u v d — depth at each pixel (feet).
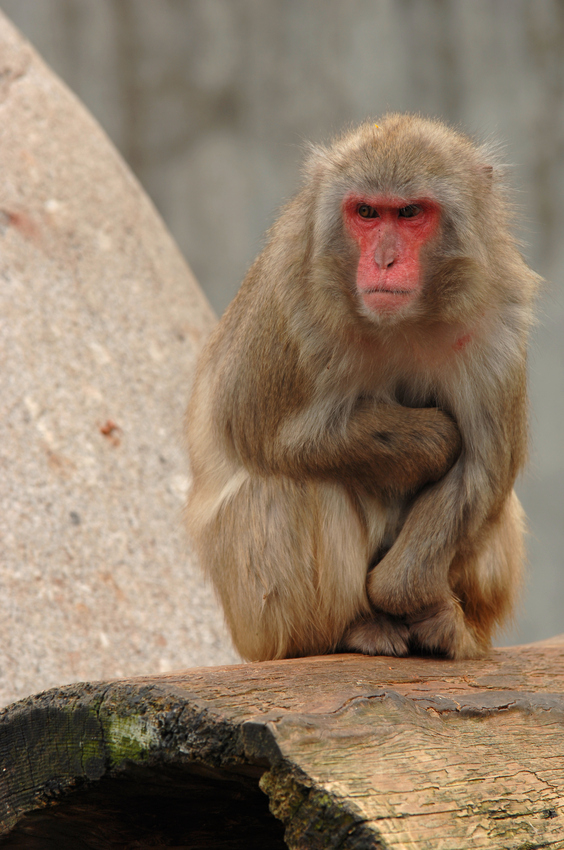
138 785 25.59
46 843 28.53
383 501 36.42
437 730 24.63
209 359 41.55
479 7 128.77
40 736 26.68
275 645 36.22
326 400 34.53
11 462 49.93
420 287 33.04
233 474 38.27
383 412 34.45
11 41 66.54
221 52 136.46
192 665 48.93
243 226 133.08
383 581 34.65
